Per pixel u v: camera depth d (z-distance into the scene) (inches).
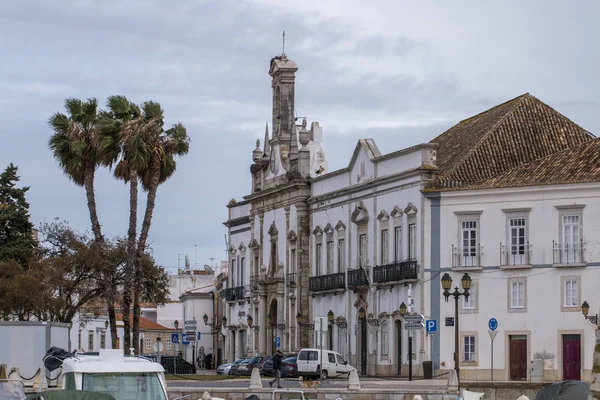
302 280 3316.9
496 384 1750.7
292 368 2664.9
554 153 2664.9
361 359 2977.4
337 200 3142.2
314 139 3823.8
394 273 2770.7
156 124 2620.6
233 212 3981.3
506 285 2561.5
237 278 3909.9
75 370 1039.6
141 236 2596.0
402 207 2780.5
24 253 3284.9
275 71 3528.5
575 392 1023.6
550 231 2529.5
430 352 2623.0
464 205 2628.0
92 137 2635.3
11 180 3420.3
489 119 2945.4
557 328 2500.0
